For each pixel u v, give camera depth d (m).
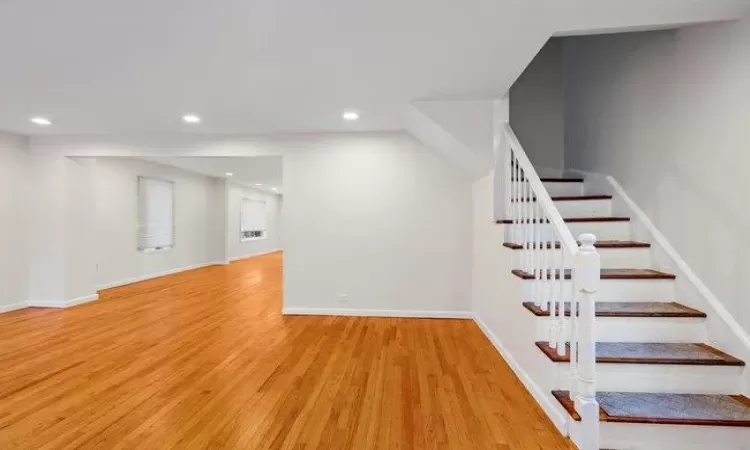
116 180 6.68
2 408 2.38
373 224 4.72
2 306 4.74
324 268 4.77
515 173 3.15
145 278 7.46
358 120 4.12
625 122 3.19
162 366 3.07
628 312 2.35
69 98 3.36
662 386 2.13
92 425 2.19
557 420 2.15
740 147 2.03
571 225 3.14
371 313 4.73
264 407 2.41
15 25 2.07
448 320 4.55
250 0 1.82
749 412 1.91
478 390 2.66
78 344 3.60
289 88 3.11
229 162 6.81
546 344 2.39
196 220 9.41
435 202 4.68
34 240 5.02
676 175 2.55
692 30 2.38
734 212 2.08
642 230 2.91
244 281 7.31
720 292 2.21
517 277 2.86
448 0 1.83
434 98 3.38
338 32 2.16
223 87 3.08
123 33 2.17
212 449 1.97
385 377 2.88
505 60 2.56
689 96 2.41
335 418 2.28
